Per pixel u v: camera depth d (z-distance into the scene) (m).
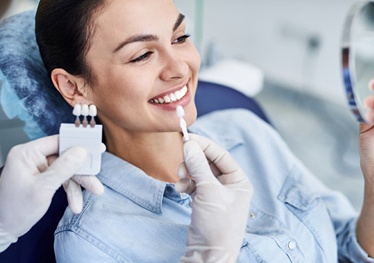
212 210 0.73
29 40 1.01
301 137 2.72
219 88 1.34
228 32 3.29
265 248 0.94
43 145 0.70
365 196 1.01
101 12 0.78
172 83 0.84
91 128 0.69
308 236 1.02
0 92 1.00
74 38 0.81
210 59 1.96
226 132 1.17
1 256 0.86
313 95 3.04
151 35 0.79
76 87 0.88
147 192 0.94
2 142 1.04
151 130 0.88
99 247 0.85
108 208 0.90
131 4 0.78
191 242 0.75
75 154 0.65
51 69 0.89
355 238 1.05
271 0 2.96
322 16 2.74
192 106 0.89
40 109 1.01
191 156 0.75
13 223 0.71
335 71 2.84
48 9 0.82
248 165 1.12
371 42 0.71
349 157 2.52
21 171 0.68
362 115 0.73
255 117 1.22
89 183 0.69
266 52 3.18
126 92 0.82
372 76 0.73
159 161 0.99
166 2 0.81
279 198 1.06
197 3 1.85
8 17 1.02
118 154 0.99
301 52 2.97
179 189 0.77
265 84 3.28
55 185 0.67
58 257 0.89
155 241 0.88
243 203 0.77
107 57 0.81
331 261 1.04
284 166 1.13
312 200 1.07
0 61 0.97
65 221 0.89
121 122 0.88
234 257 0.76
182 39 0.88
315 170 2.42
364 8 0.73
